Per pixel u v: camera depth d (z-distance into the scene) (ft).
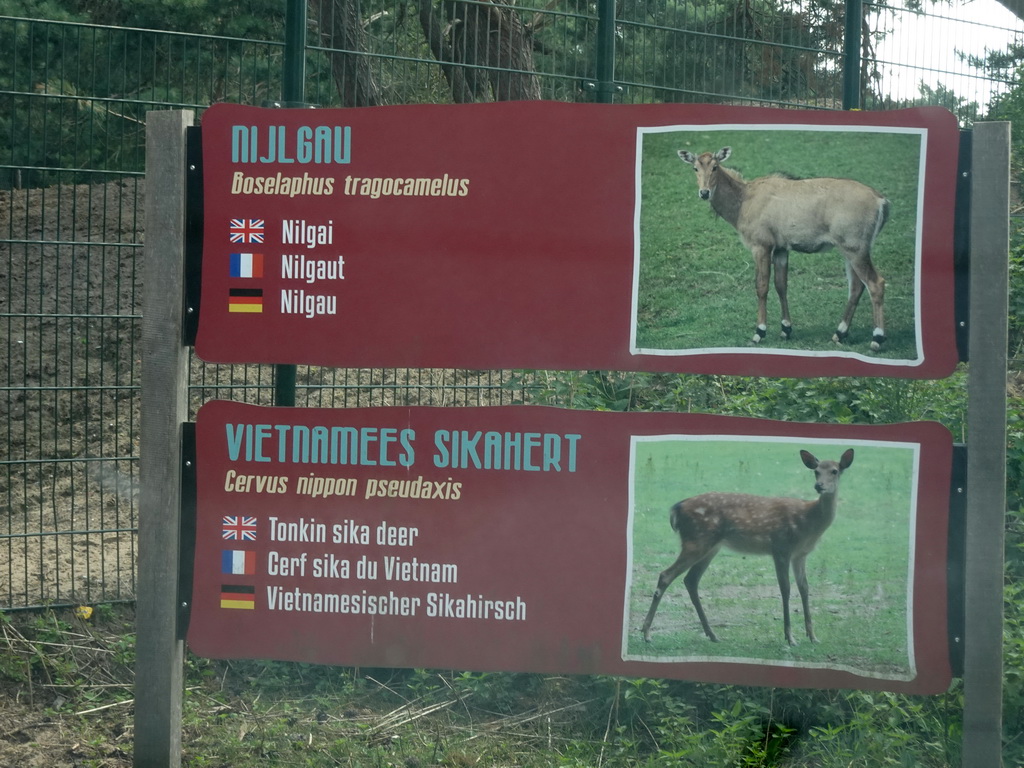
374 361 12.65
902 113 12.09
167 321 12.65
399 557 12.71
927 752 14.10
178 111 12.59
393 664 12.78
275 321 12.73
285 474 12.77
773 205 12.27
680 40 26.71
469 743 15.34
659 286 12.41
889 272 12.17
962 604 12.08
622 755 14.83
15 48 18.62
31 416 25.04
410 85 23.54
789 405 22.00
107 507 21.94
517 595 12.63
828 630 12.30
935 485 12.09
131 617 18.34
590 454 12.49
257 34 40.63
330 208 12.65
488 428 12.56
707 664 12.49
